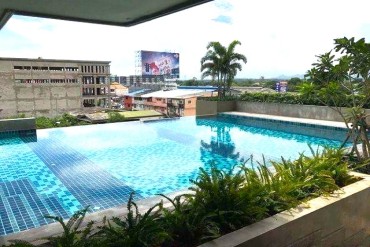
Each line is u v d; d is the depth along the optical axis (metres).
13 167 8.69
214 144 11.41
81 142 11.79
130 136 12.92
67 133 13.54
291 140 11.78
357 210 3.42
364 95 4.66
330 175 3.65
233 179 3.21
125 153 10.20
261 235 2.48
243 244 2.36
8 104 49.47
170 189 7.03
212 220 2.71
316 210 2.92
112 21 4.91
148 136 12.91
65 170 8.43
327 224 3.07
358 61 4.32
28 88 51.12
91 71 58.47
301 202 3.08
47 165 8.87
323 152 4.64
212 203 2.88
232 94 19.42
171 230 2.55
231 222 2.69
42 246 2.47
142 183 7.43
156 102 52.31
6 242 2.72
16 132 13.09
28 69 51.12
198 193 3.02
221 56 19.36
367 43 4.17
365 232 3.59
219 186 3.02
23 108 50.91
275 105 15.72
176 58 70.00
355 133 4.83
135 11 4.33
